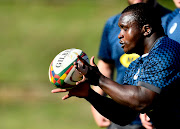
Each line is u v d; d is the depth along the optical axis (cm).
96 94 1130
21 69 5056
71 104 3622
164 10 1426
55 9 8650
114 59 1481
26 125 2964
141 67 979
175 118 996
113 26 1467
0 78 4650
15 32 6931
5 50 5906
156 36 993
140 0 1381
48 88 4238
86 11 8381
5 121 3142
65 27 7244
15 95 4022
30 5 8919
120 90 919
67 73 1064
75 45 6250
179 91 948
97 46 6094
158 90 913
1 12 8300
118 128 1488
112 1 8994
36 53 5822
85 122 3020
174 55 930
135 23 985
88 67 953
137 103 915
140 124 1451
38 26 7338
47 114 3338
